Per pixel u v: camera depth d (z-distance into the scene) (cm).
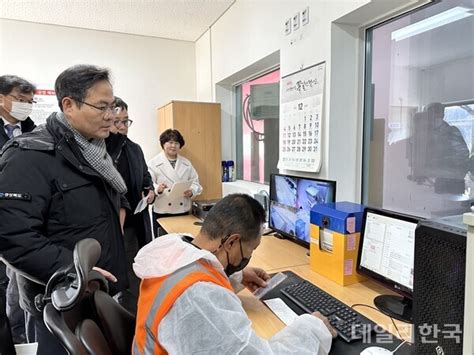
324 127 199
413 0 163
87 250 82
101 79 123
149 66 394
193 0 302
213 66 367
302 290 133
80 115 123
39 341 120
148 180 234
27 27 342
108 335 88
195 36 396
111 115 131
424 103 170
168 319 72
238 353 70
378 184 200
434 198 167
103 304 91
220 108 354
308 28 208
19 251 110
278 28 240
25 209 112
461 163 154
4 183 110
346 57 194
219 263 83
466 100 150
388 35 187
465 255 57
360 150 205
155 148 404
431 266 64
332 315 113
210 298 73
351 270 142
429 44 166
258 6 267
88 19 340
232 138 387
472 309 53
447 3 156
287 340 89
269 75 313
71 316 81
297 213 191
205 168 353
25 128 210
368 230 135
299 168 221
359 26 194
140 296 83
